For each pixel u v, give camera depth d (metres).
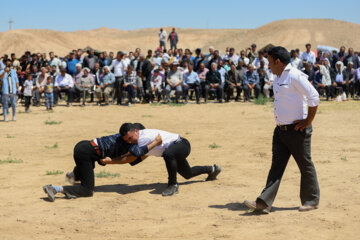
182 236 5.04
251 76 22.06
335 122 14.80
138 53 23.73
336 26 75.94
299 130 5.56
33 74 22.55
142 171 8.75
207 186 7.42
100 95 21.34
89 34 102.31
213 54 22.86
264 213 5.77
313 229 5.05
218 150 10.55
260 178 7.81
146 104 21.69
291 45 70.56
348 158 9.19
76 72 23.19
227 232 5.08
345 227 5.09
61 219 5.81
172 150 7.01
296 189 7.00
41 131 14.25
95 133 13.75
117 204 6.52
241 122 15.58
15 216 5.94
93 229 5.39
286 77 5.50
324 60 22.58
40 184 7.68
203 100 22.97
